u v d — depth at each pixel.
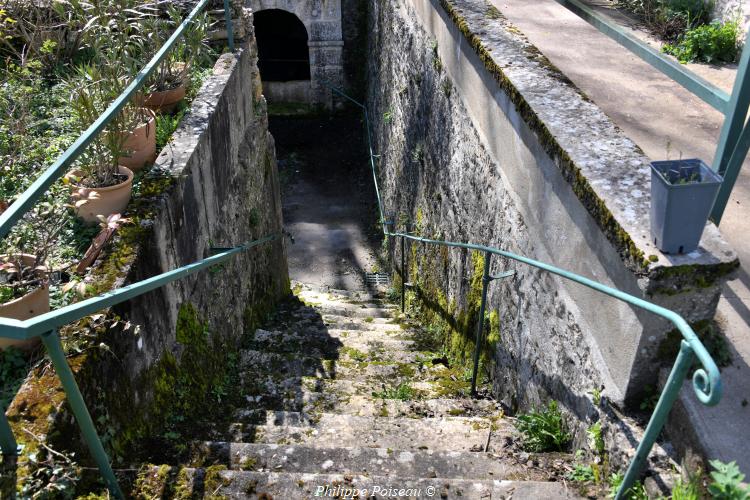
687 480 2.42
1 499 2.21
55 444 2.41
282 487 2.79
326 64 13.71
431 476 3.14
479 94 4.98
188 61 5.13
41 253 3.01
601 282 2.95
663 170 2.44
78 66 5.64
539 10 6.38
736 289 3.00
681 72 3.11
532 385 3.93
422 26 7.20
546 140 3.37
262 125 7.20
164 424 3.54
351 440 3.69
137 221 3.51
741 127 2.85
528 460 3.17
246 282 6.14
